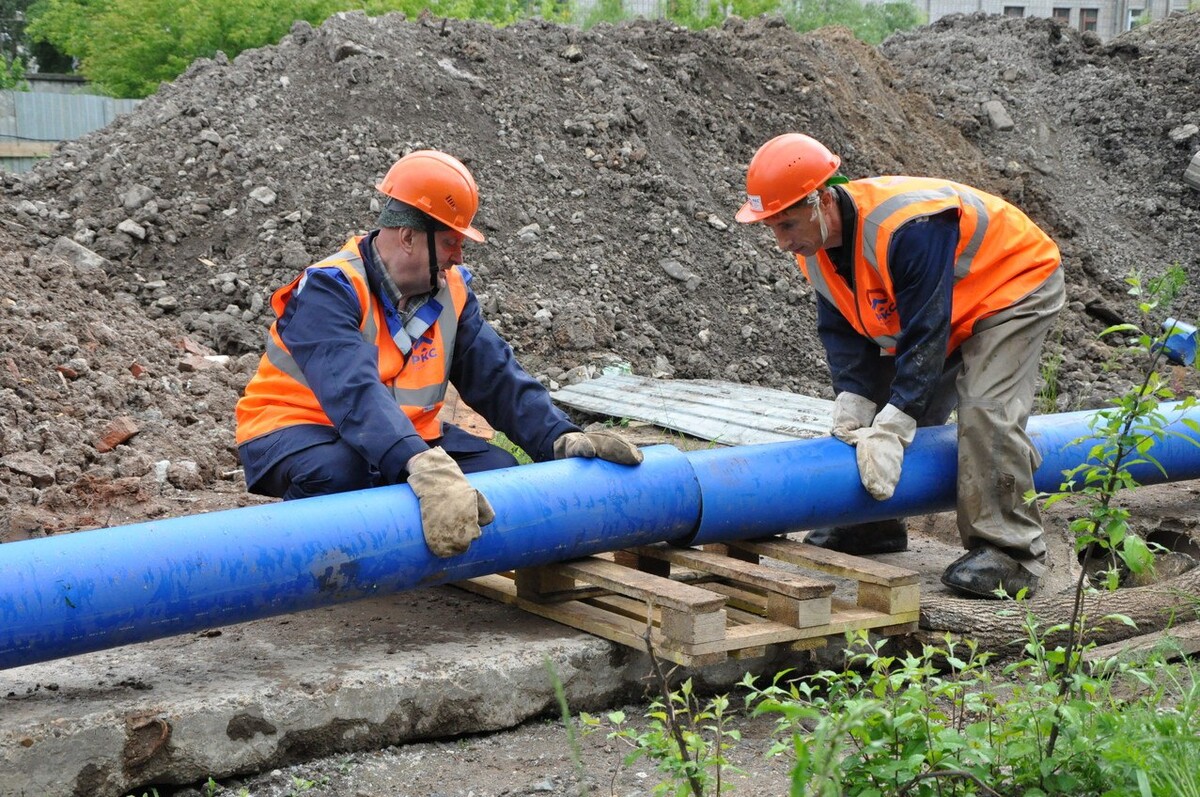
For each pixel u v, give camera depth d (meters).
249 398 4.12
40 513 5.25
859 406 4.65
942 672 4.12
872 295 4.32
